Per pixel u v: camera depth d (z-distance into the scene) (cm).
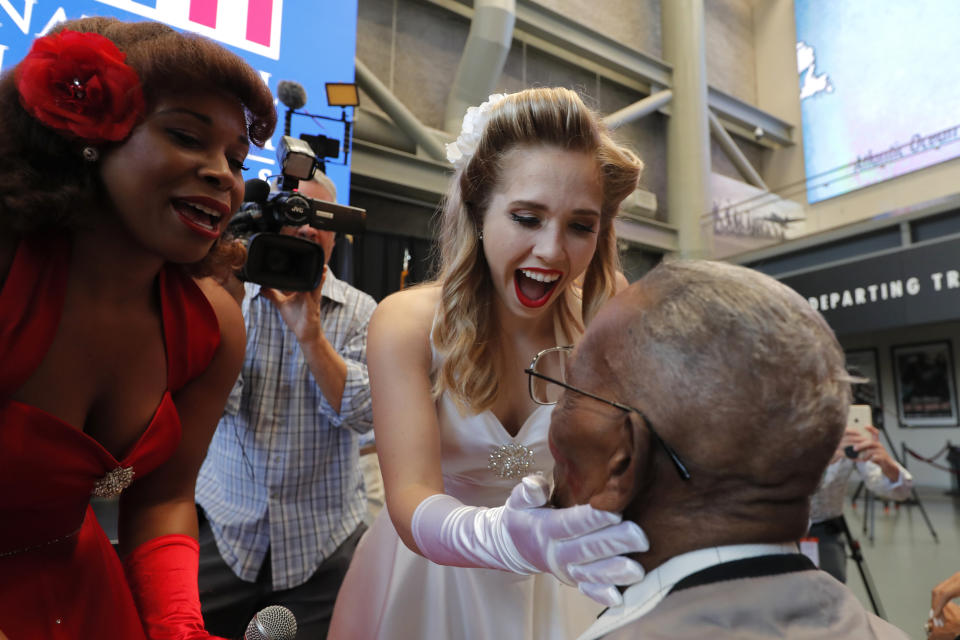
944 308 662
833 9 1092
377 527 114
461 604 102
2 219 63
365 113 640
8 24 224
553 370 111
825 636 41
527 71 827
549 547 52
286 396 163
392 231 695
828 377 43
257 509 159
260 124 77
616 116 834
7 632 69
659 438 44
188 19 261
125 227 69
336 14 296
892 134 1009
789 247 868
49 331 68
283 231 136
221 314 93
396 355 96
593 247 97
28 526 74
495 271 98
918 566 432
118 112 62
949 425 906
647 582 46
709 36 1123
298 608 159
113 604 80
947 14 956
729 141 1020
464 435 103
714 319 43
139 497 95
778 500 44
